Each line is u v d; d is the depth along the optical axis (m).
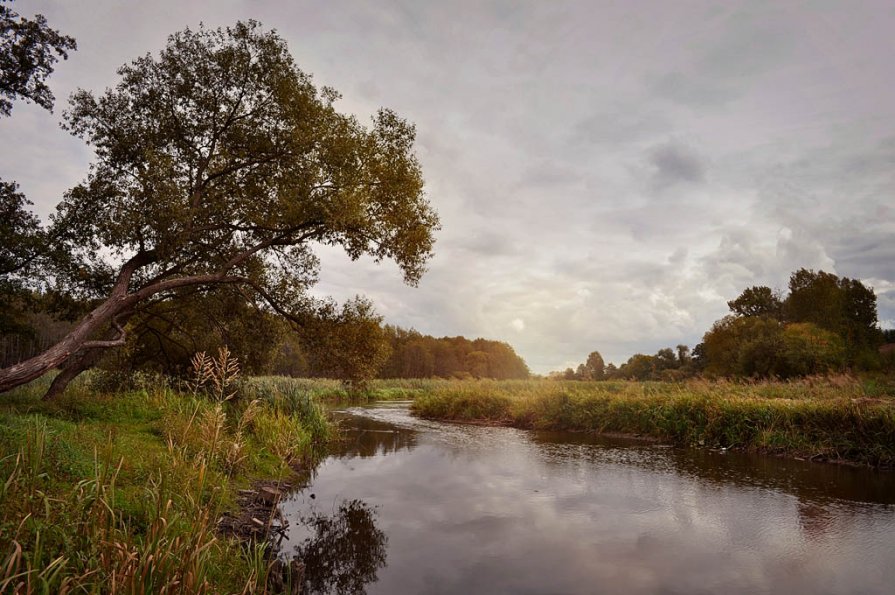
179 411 11.31
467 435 17.80
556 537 7.05
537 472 11.34
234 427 12.36
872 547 6.47
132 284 14.63
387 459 13.13
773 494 9.12
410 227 15.04
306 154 14.15
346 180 13.88
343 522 7.78
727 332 49.44
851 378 19.78
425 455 13.72
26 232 13.01
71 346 10.07
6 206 12.80
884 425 11.48
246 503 8.11
